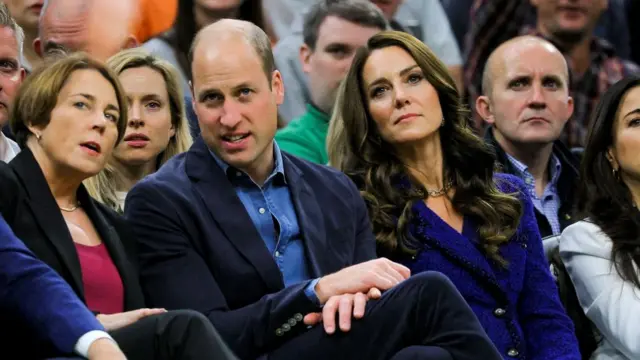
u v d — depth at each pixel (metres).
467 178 11.51
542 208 14.00
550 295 11.31
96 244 9.80
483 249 11.17
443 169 11.56
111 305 9.59
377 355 9.30
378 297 9.48
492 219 11.24
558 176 14.23
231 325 9.62
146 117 12.15
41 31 13.87
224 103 10.26
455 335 9.27
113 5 14.05
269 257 10.14
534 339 11.16
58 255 9.25
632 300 11.44
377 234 11.16
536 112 13.95
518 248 11.33
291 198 10.65
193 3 14.88
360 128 11.55
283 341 9.66
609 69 16.98
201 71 10.30
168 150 12.53
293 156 11.00
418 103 11.30
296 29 15.73
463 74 17.27
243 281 10.05
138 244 10.09
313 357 9.37
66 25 13.84
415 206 11.27
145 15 14.55
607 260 11.71
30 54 14.05
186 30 14.82
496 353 9.31
